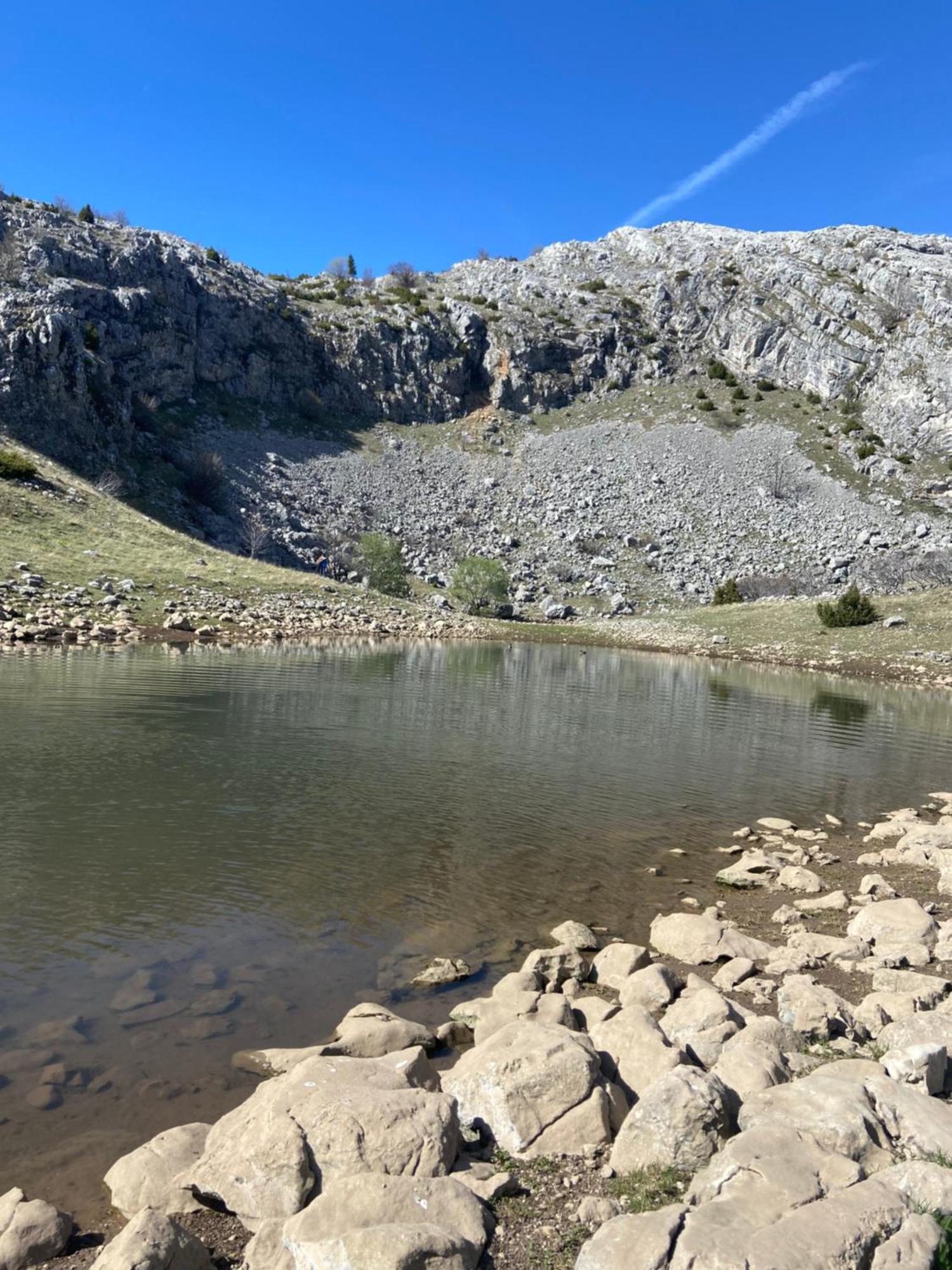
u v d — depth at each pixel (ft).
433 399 355.15
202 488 239.30
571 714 83.46
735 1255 13.08
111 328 261.44
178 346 286.66
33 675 80.84
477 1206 15.28
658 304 413.18
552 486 309.83
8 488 167.02
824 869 41.50
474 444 339.57
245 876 34.50
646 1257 13.37
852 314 376.89
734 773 62.13
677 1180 16.55
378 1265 13.21
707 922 31.35
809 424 345.92
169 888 32.68
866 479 307.99
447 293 431.02
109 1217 16.08
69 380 211.61
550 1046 19.39
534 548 272.31
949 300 355.36
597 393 377.50
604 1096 18.74
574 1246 14.97
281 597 165.78
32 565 135.44
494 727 72.84
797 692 118.21
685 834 45.88
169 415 275.80
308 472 289.74
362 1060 19.40
